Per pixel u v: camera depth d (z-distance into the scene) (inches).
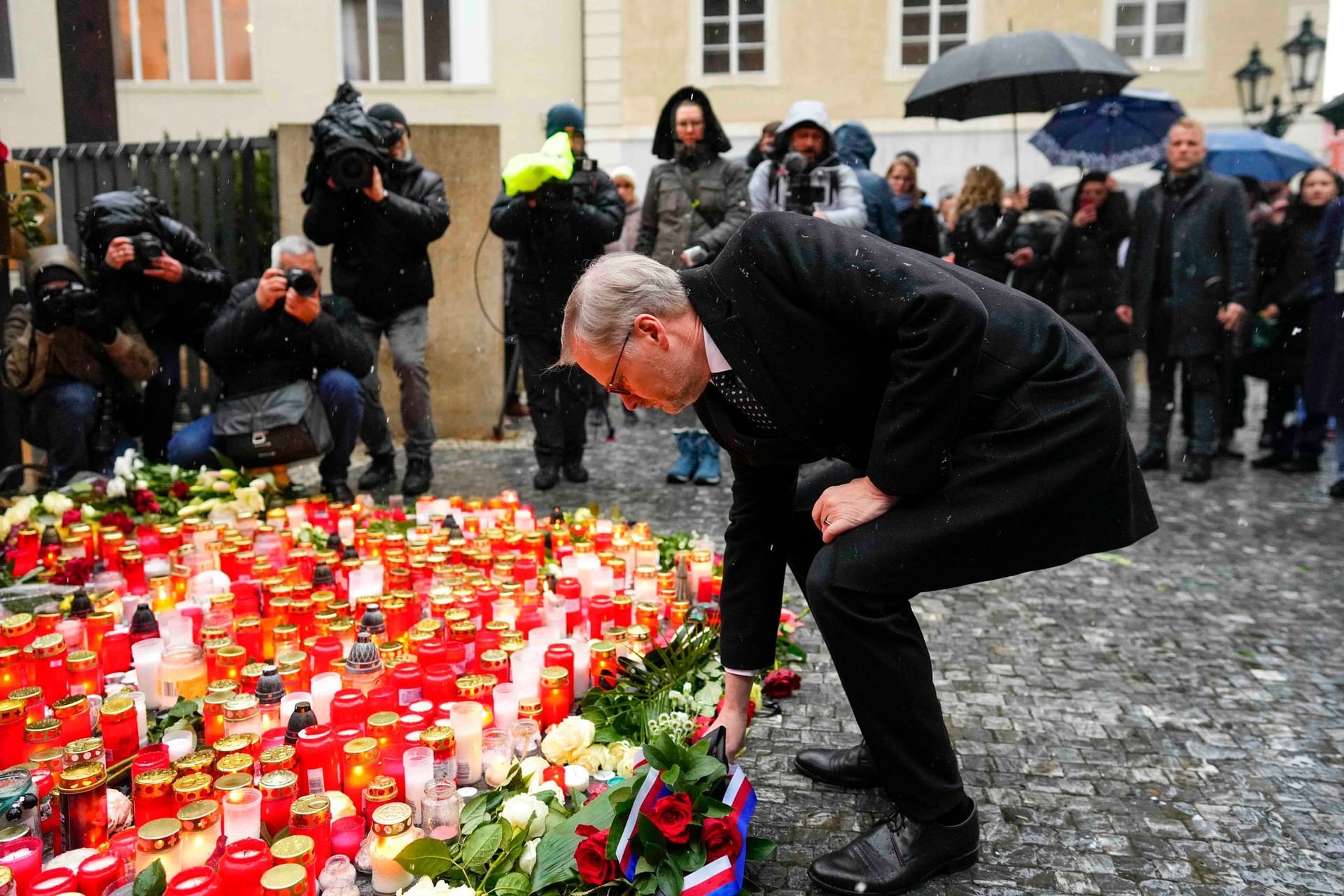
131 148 297.7
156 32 593.3
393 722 92.7
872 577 79.3
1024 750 112.7
